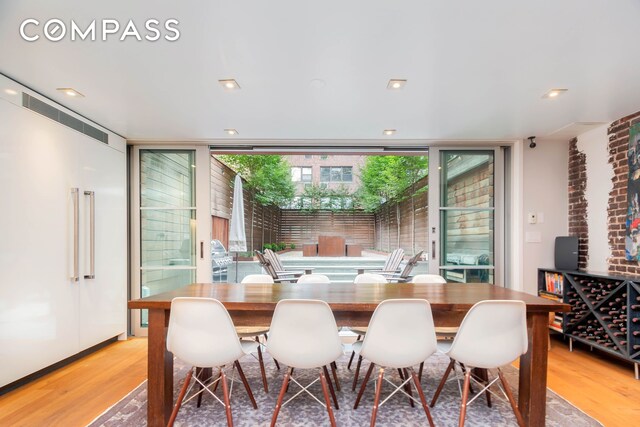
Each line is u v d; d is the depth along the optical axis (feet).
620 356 9.51
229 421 6.33
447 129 12.15
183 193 13.89
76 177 10.42
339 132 12.52
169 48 6.81
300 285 9.15
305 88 8.72
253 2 5.44
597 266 11.91
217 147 14.17
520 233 13.32
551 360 10.61
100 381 9.07
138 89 8.79
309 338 6.10
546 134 12.78
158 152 14.03
